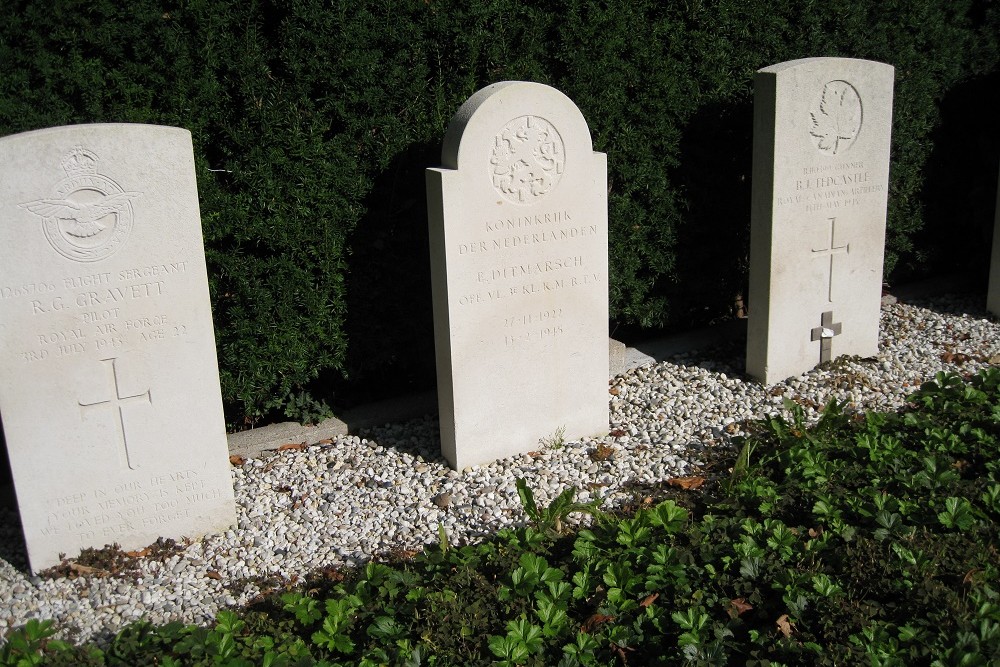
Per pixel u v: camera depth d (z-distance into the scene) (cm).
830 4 355
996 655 222
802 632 231
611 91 331
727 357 362
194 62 291
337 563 271
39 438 260
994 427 293
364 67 302
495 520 284
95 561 271
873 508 259
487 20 313
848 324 352
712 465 301
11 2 278
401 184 315
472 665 226
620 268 350
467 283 289
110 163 253
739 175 360
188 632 232
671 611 237
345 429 322
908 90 374
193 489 277
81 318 258
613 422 325
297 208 303
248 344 307
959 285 411
